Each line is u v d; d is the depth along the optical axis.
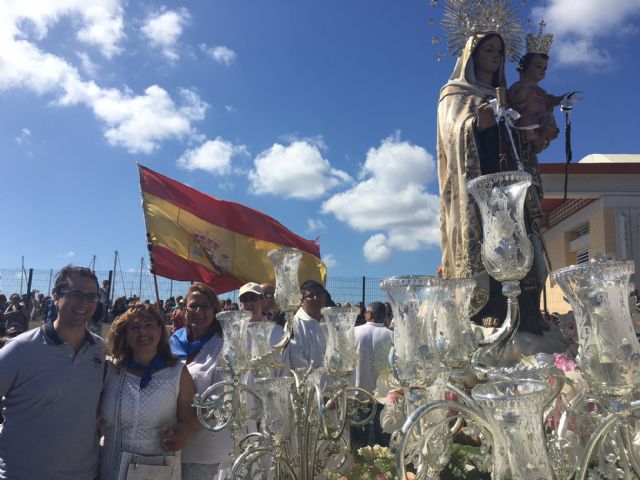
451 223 4.88
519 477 1.57
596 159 14.41
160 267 8.26
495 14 5.38
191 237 8.59
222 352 3.21
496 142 4.80
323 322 3.05
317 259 10.04
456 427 2.29
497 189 2.08
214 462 3.95
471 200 4.64
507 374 1.85
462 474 2.86
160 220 8.41
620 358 1.61
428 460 2.05
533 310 4.59
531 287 4.61
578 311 1.73
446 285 2.08
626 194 12.23
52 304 3.78
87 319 3.68
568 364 2.88
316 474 2.96
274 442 2.66
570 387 2.68
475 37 5.34
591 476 1.90
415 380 1.88
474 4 5.42
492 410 1.64
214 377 4.16
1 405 3.68
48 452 3.46
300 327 5.45
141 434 3.64
